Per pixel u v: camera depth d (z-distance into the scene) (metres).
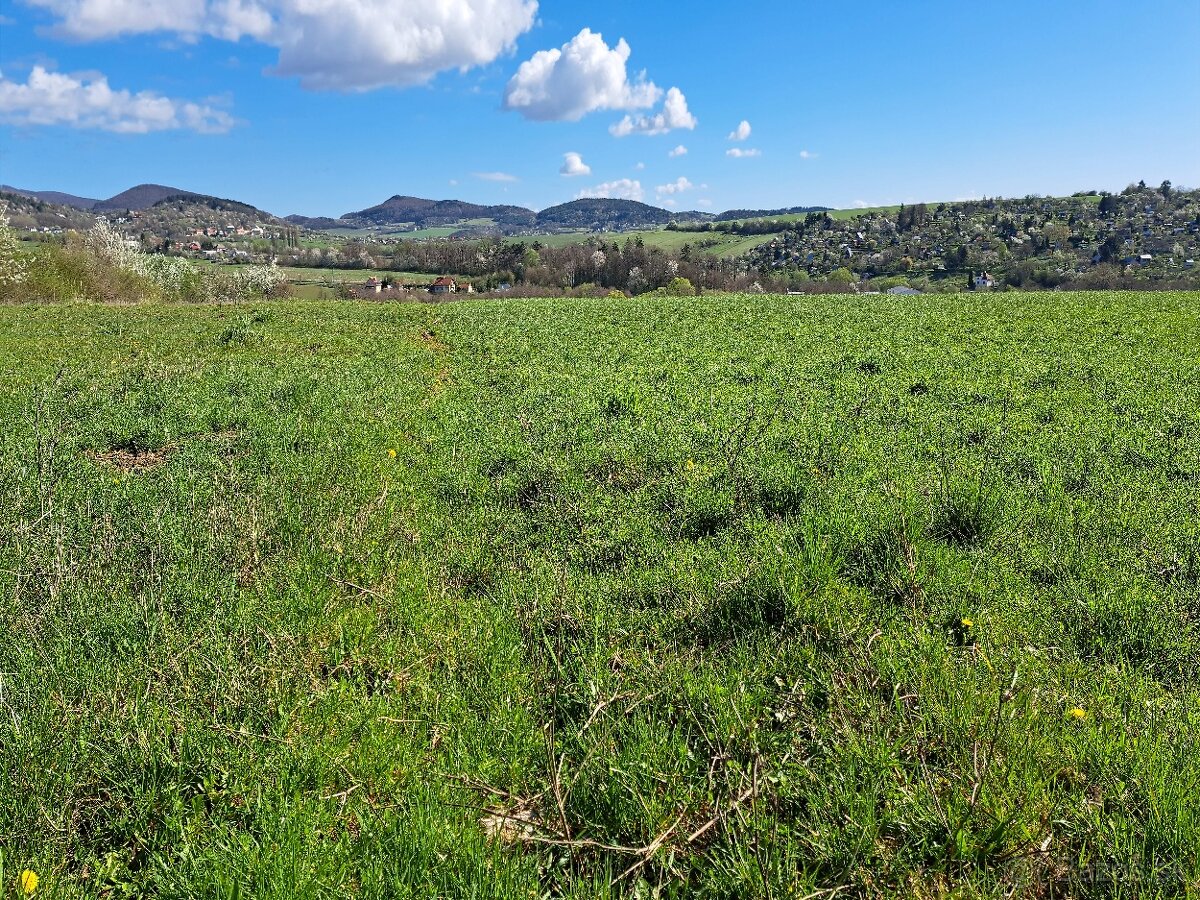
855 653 3.80
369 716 3.48
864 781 2.95
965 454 7.88
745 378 13.45
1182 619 4.21
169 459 7.75
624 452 7.82
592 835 2.86
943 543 5.31
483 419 9.76
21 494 6.14
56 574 4.61
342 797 2.99
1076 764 3.04
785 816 2.91
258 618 4.31
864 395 11.24
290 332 20.14
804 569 4.61
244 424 9.24
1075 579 4.81
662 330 22.08
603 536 5.81
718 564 5.01
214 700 3.52
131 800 2.99
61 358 14.95
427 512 6.45
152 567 4.83
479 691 3.76
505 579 5.09
